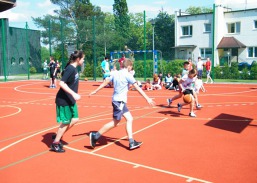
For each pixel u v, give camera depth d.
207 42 41.09
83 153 6.44
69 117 6.42
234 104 12.61
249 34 38.81
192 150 6.46
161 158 6.00
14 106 13.61
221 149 6.49
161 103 13.29
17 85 24.59
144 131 8.20
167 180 4.91
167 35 52.66
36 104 14.09
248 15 38.59
